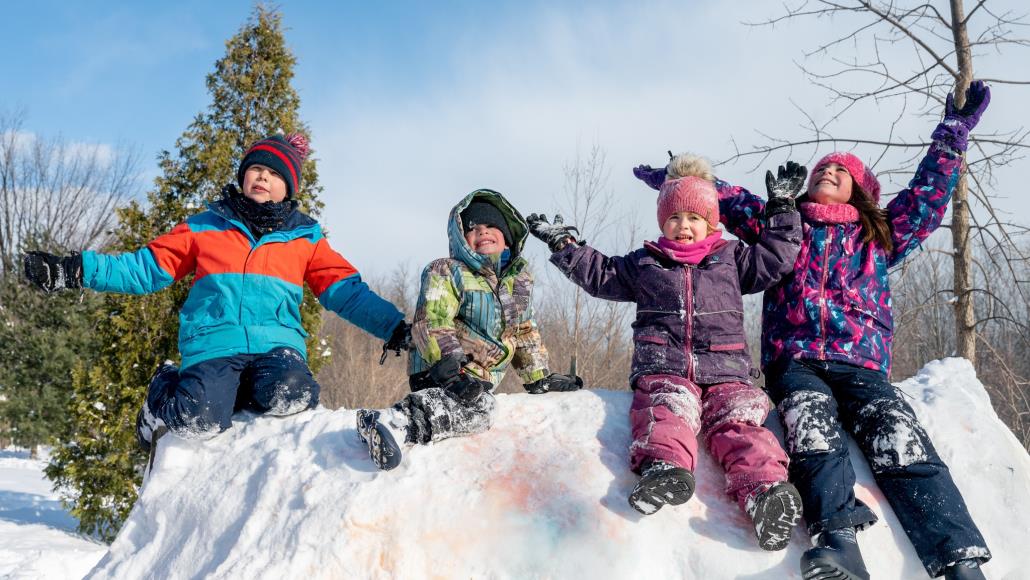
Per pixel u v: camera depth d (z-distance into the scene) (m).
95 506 7.91
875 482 2.84
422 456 2.72
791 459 2.74
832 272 3.17
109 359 7.84
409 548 2.47
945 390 3.20
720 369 2.88
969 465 2.92
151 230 7.98
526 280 3.26
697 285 2.97
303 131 8.50
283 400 3.03
